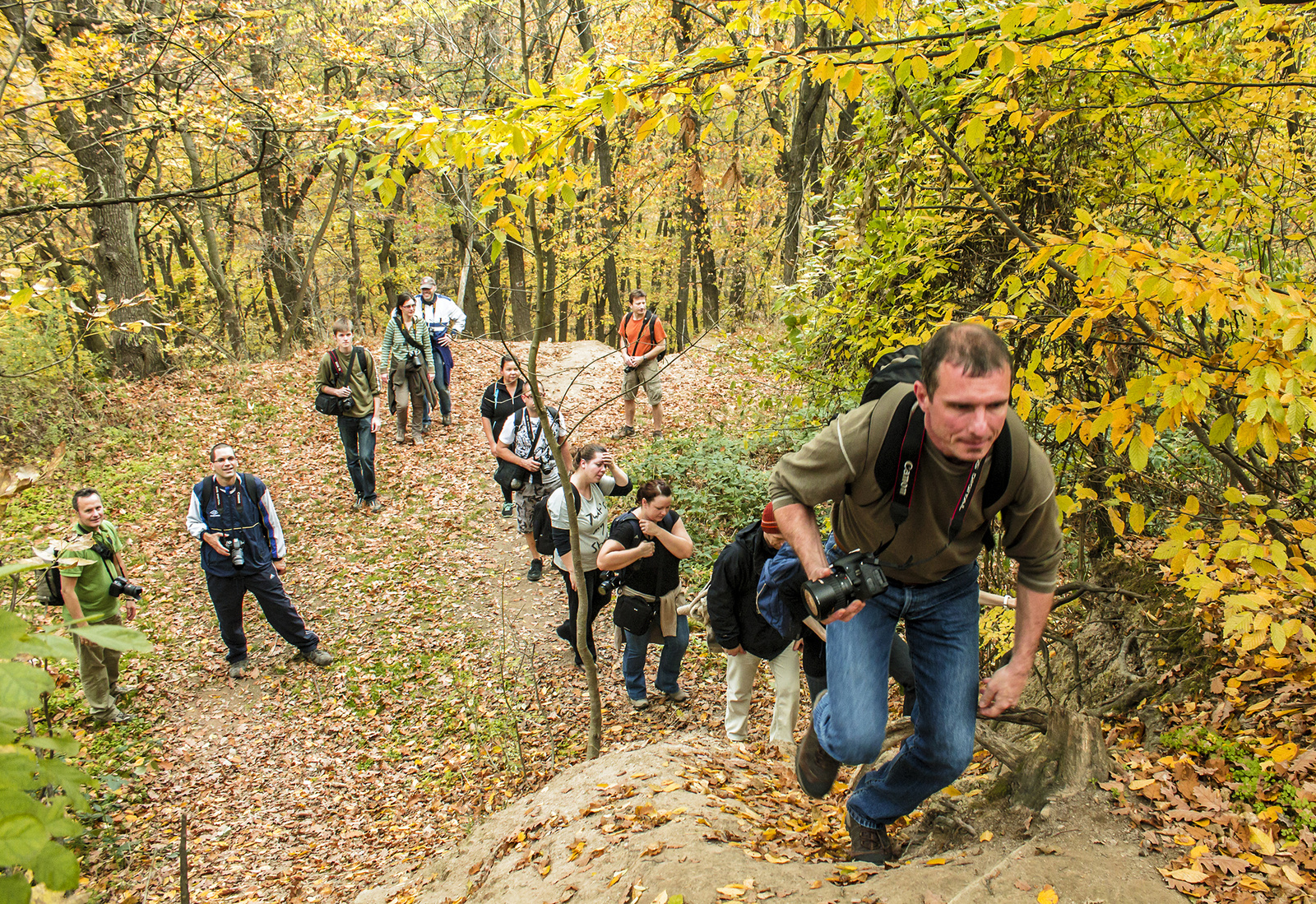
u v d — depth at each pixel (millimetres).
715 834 3143
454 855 4281
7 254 6957
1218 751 2705
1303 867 2117
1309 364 2229
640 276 28406
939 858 2561
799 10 3154
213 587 7047
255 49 13391
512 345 16422
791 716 4613
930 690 2422
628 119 3244
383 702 6902
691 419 11805
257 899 4816
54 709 6621
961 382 1799
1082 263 2541
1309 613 2832
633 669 6184
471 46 7320
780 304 5719
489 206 3393
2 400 10359
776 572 3809
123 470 10414
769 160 13469
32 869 1165
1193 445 4523
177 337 17906
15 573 1458
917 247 4430
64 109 9891
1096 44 2850
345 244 25359
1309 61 4137
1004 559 4742
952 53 2926
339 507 10008
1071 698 3832
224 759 6332
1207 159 4379
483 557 9047
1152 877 2182
